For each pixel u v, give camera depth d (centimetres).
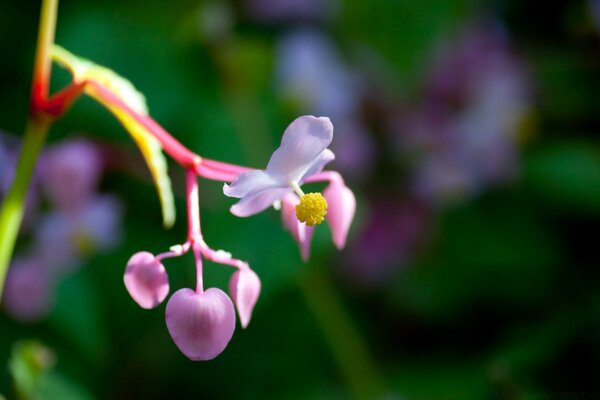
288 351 66
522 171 71
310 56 68
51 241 59
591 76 75
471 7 73
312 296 61
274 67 67
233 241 55
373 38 72
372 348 68
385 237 69
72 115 63
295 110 67
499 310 69
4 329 61
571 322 53
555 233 70
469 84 72
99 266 63
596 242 70
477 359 62
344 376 64
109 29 65
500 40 73
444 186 70
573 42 76
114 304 63
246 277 34
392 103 71
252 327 66
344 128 69
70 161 57
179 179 63
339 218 36
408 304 69
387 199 70
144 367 64
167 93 64
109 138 63
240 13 71
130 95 38
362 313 69
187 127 64
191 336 34
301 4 71
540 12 77
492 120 71
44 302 60
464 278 69
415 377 62
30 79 66
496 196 71
